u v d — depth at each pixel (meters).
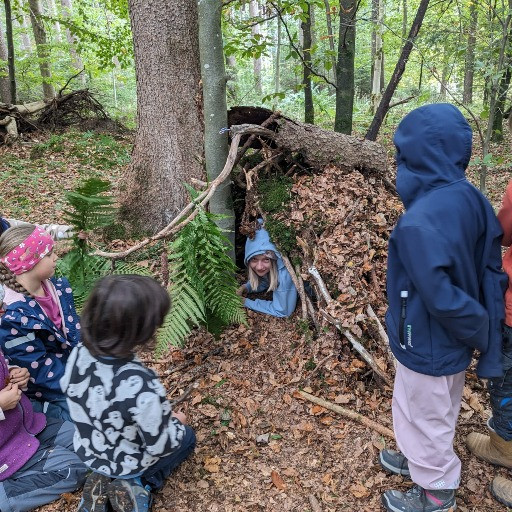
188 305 2.83
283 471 2.28
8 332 2.27
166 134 4.39
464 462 2.28
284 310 3.25
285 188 3.47
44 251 2.32
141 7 4.13
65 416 2.45
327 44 9.83
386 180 3.75
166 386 2.88
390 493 2.05
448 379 1.80
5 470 2.10
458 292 1.56
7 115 9.36
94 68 15.43
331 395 2.69
